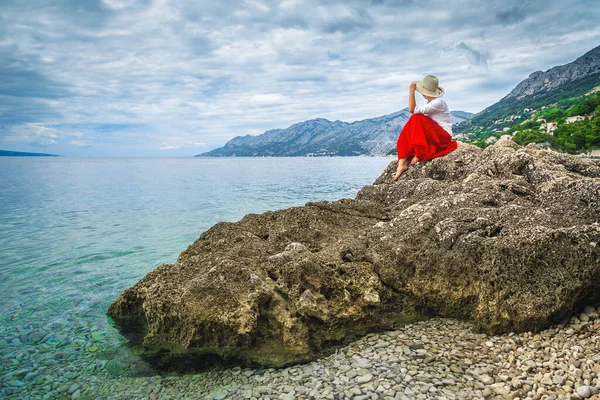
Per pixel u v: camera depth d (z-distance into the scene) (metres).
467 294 7.33
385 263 7.79
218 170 103.56
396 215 10.38
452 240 7.65
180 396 6.19
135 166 144.62
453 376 5.80
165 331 7.28
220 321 6.78
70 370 7.25
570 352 5.83
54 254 15.91
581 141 115.00
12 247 17.08
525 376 5.53
